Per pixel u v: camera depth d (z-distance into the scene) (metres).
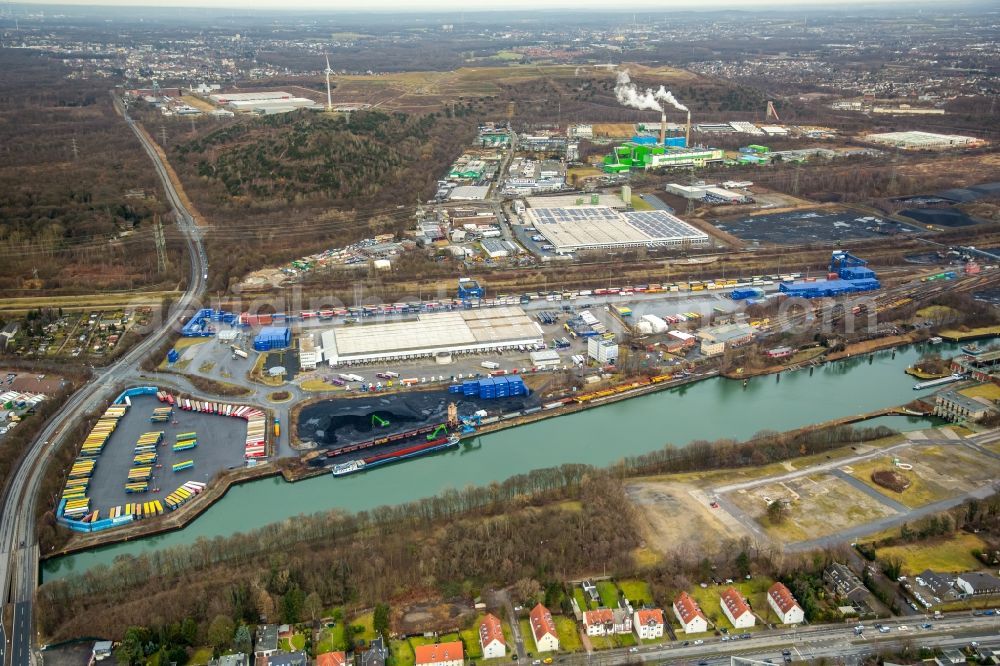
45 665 198.75
